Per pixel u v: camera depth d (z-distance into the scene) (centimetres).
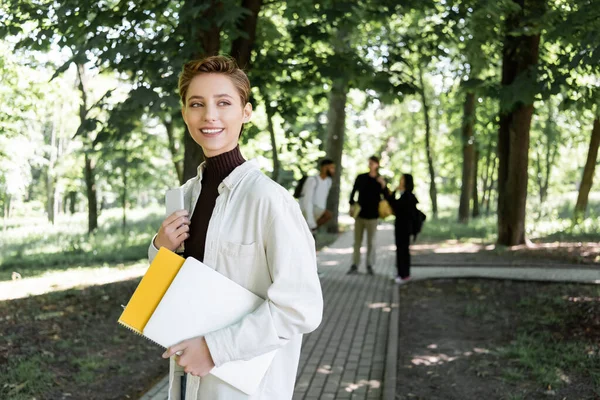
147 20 762
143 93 675
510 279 983
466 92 1169
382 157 3741
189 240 196
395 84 983
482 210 3603
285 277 177
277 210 181
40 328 658
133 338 643
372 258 1203
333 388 521
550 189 4056
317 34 977
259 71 1016
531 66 1005
